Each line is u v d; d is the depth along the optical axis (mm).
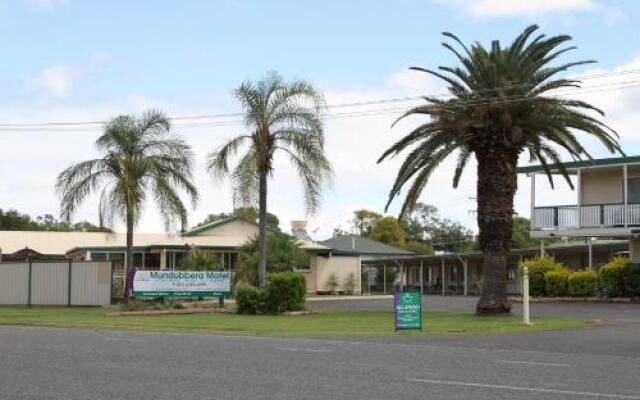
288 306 31641
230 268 51781
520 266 41469
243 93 32562
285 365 13070
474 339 18969
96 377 11586
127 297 33750
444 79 28812
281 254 43656
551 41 27922
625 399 9617
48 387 10625
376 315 30141
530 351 15797
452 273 62469
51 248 62406
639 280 35656
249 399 9625
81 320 27016
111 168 34094
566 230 39156
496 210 28422
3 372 12156
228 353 15102
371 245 62094
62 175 33719
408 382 11031
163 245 49594
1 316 29125
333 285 55562
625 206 37281
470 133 28172
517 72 27891
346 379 11336
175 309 32344
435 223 104688
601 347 16734
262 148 32406
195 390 10328
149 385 10781
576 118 27469
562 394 9961
